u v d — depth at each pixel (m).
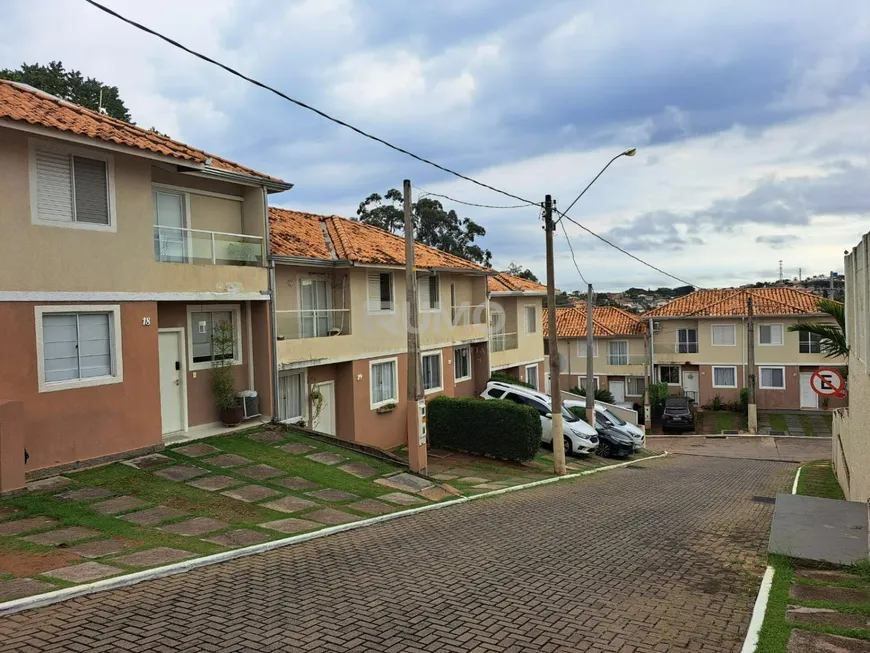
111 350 12.37
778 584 7.20
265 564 8.11
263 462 13.73
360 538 9.84
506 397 23.83
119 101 31.64
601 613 6.51
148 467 12.32
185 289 13.91
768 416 38.44
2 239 10.58
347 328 19.38
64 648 5.29
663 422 36.16
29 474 10.89
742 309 39.88
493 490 15.03
